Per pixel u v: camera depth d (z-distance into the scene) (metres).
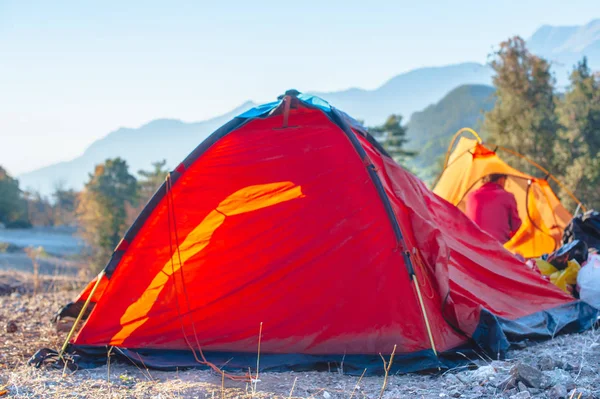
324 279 5.88
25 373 5.17
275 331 5.88
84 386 4.83
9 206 99.19
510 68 41.12
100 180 69.50
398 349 5.63
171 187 5.73
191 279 5.92
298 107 5.69
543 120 38.75
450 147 12.14
